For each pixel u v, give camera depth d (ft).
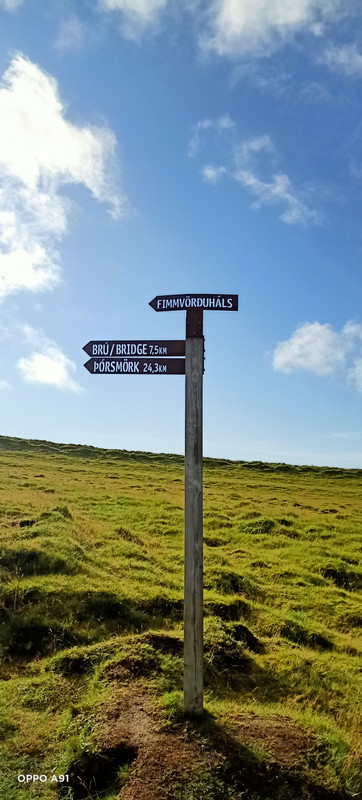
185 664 21.66
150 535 67.05
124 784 17.84
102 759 19.22
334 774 19.16
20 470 121.60
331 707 27.66
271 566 57.88
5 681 26.12
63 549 45.44
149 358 24.18
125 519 74.49
